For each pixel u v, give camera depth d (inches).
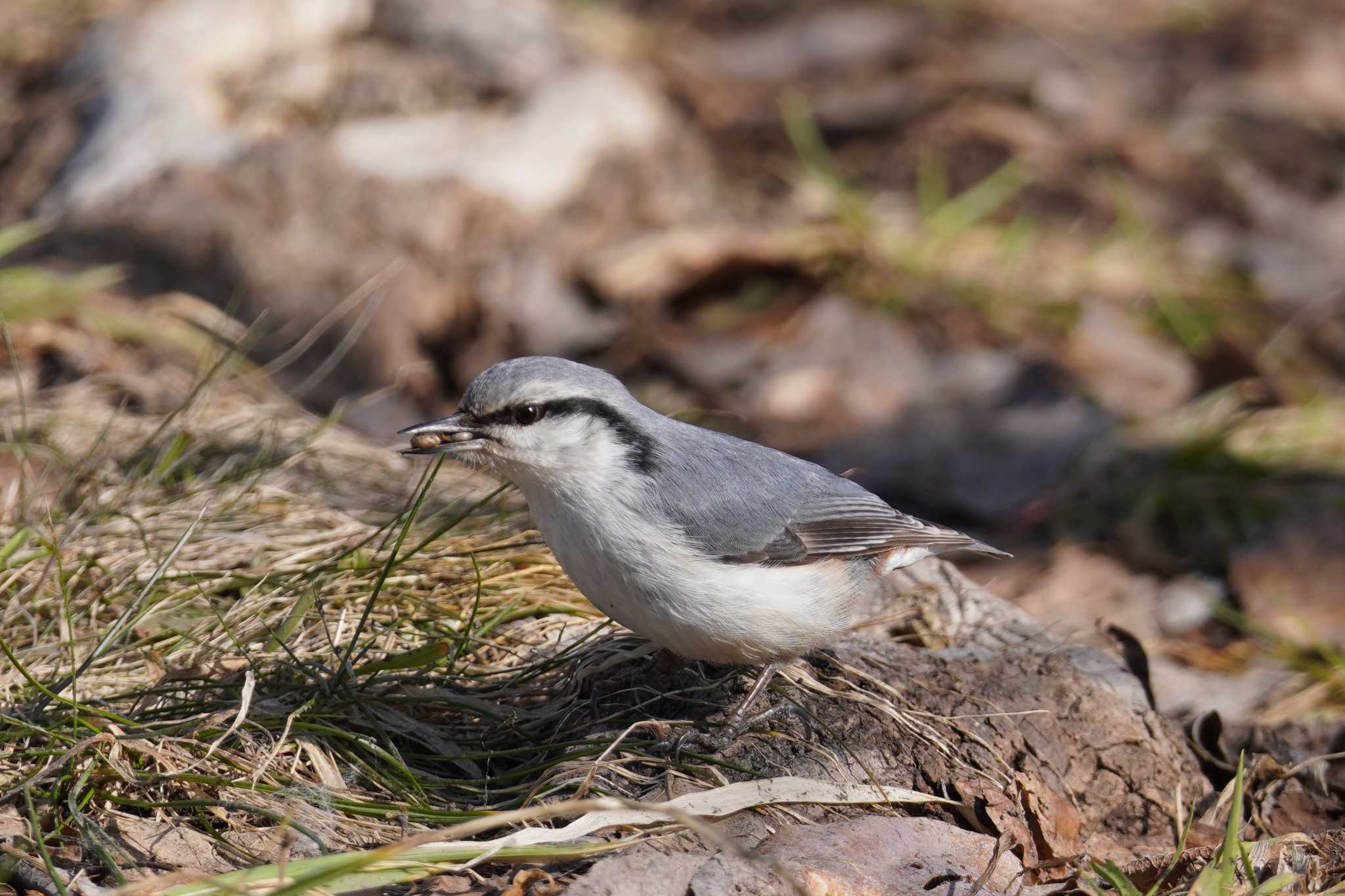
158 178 523.2
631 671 308.5
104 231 506.6
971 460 488.1
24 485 351.3
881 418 508.4
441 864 234.8
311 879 208.5
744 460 292.7
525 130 578.9
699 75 684.7
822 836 259.3
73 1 643.5
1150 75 737.0
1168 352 559.8
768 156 649.0
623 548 275.0
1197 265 614.5
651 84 647.8
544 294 535.5
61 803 249.1
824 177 611.8
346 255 514.9
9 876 226.2
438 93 591.8
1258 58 754.8
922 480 478.9
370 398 463.2
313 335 462.3
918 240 597.0
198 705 275.1
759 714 290.7
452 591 335.9
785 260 567.5
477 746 287.1
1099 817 296.4
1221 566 435.5
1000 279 583.5
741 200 614.5
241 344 451.8
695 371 528.7
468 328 522.6
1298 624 401.1
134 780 250.1
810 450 494.3
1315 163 681.0
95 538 336.5
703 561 276.5
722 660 289.6
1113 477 483.8
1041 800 281.3
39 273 467.2
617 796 264.8
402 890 237.3
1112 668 332.8
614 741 275.3
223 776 258.7
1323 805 308.5
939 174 647.1
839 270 570.6
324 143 549.0
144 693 273.4
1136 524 456.8
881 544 303.1
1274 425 517.3
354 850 243.1
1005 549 453.1
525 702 303.7
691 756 277.7
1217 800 307.0
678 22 730.2
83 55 591.2
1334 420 525.0
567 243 557.0
